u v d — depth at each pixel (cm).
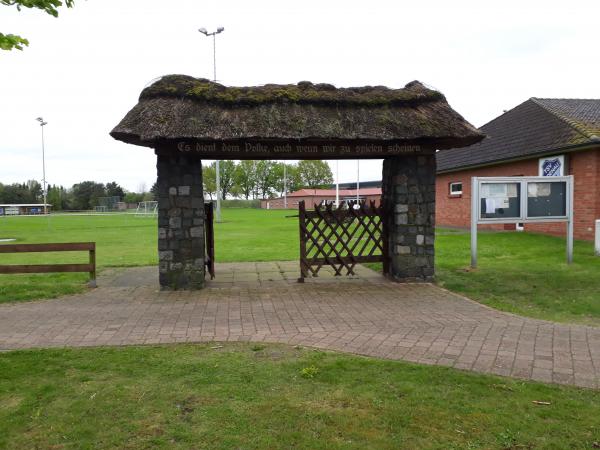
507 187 1016
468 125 857
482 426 334
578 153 1503
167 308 695
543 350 494
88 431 327
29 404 367
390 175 922
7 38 401
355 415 350
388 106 888
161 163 822
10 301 742
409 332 562
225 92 855
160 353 487
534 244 1411
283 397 380
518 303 728
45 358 469
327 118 837
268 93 864
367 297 770
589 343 518
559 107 1881
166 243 828
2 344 519
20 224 3341
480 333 557
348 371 434
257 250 1470
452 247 1400
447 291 813
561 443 312
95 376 424
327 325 597
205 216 923
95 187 9738
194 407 364
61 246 837
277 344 518
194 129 766
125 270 1069
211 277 934
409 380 412
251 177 9694
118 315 652
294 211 5916
